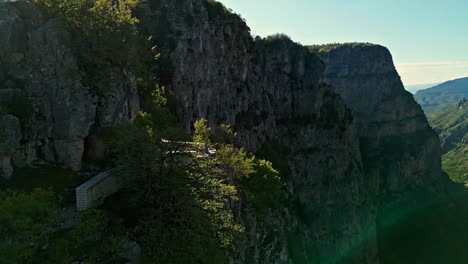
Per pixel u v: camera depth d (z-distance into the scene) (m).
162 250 22.38
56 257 17.55
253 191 54.84
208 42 90.88
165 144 26.97
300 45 169.38
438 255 136.88
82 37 30.05
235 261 35.53
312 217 134.12
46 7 29.80
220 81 98.56
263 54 154.00
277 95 156.50
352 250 137.12
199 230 25.08
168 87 76.12
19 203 18.06
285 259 66.81
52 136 28.28
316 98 156.00
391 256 142.38
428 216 169.50
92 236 19.80
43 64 28.02
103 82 31.41
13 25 27.58
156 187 26.30
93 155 30.81
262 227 56.12
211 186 29.25
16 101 26.55
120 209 25.48
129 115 39.06
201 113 86.44
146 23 81.56
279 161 118.19
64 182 26.84
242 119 111.19
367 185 181.00
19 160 26.20
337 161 150.38
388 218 170.50
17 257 15.90
